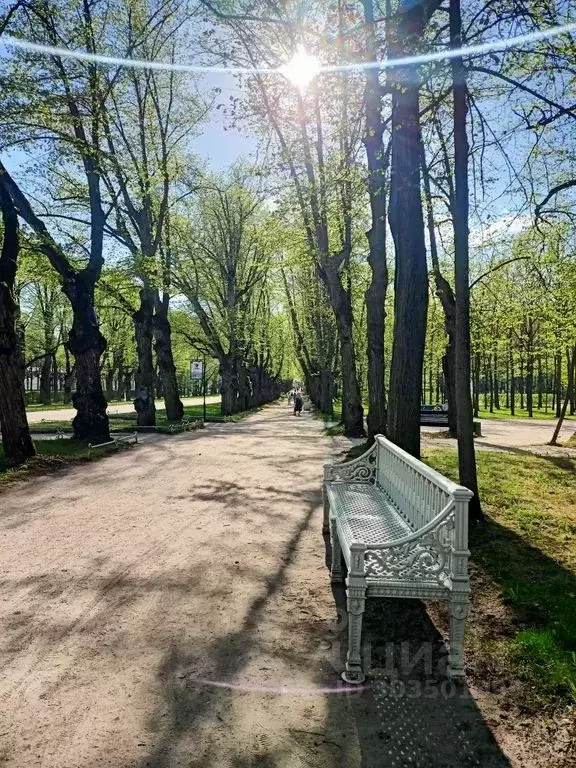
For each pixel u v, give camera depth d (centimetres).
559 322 1822
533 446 1792
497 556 588
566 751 293
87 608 472
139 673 368
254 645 409
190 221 3288
